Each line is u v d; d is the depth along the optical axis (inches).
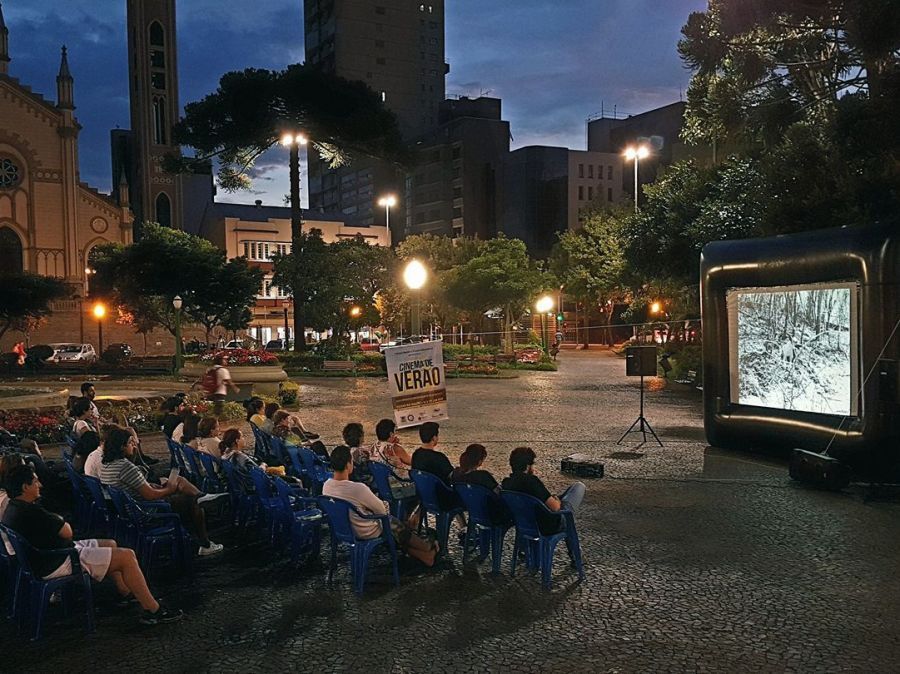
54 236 2504.9
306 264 1625.2
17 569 228.2
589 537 314.8
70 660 200.4
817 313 467.5
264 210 3636.8
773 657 198.4
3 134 2422.5
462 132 4170.8
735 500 382.6
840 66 581.9
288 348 2059.5
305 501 286.7
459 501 289.1
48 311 2100.1
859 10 452.8
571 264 2618.1
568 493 273.3
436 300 2055.9
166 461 482.3
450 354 1772.9
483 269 1852.9
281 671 192.4
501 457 518.9
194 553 293.4
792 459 428.1
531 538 260.2
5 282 1952.5
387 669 192.7
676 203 1011.9
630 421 721.6
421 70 5590.6
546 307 2009.1
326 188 5580.7
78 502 321.7
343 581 262.1
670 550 295.7
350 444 349.1
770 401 507.5
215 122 1552.7
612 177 4035.4
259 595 248.5
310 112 1562.5
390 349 358.3
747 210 796.6
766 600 239.9
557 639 210.7
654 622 222.5
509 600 241.6
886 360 411.2
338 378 1360.7
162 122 3225.9
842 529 326.0
